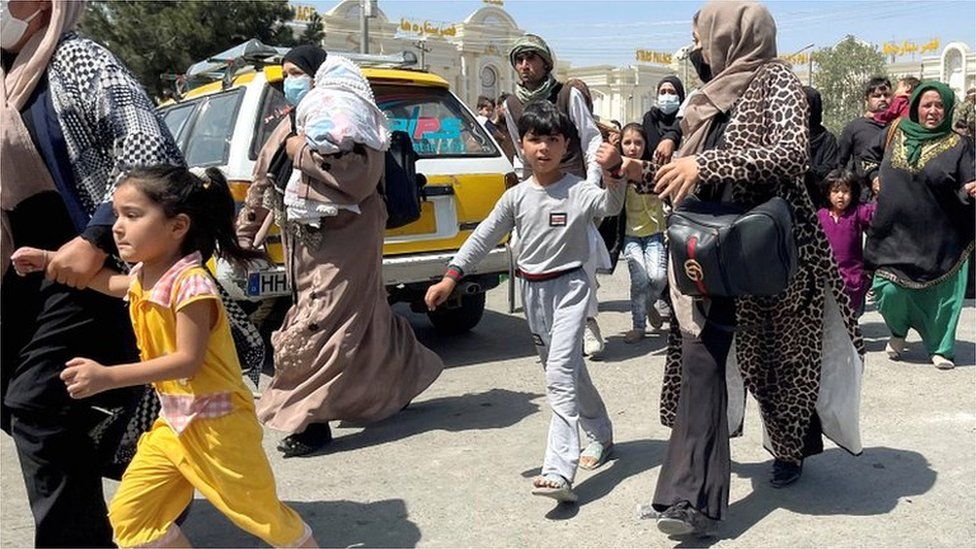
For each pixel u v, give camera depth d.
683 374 3.40
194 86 7.61
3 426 3.13
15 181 2.89
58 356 2.91
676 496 3.29
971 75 53.19
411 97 6.32
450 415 5.06
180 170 2.74
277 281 5.42
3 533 3.64
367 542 3.48
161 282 2.68
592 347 6.30
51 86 2.91
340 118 4.21
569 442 3.70
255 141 5.66
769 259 3.09
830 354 3.65
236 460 2.79
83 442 2.98
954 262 5.62
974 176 5.48
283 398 4.50
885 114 7.54
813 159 6.76
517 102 5.80
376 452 4.49
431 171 6.05
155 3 24.28
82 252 2.73
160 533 2.84
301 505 3.85
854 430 3.67
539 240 3.87
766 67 3.36
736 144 3.33
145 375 2.58
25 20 2.99
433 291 3.94
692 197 3.48
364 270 4.51
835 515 3.58
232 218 2.90
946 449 4.27
